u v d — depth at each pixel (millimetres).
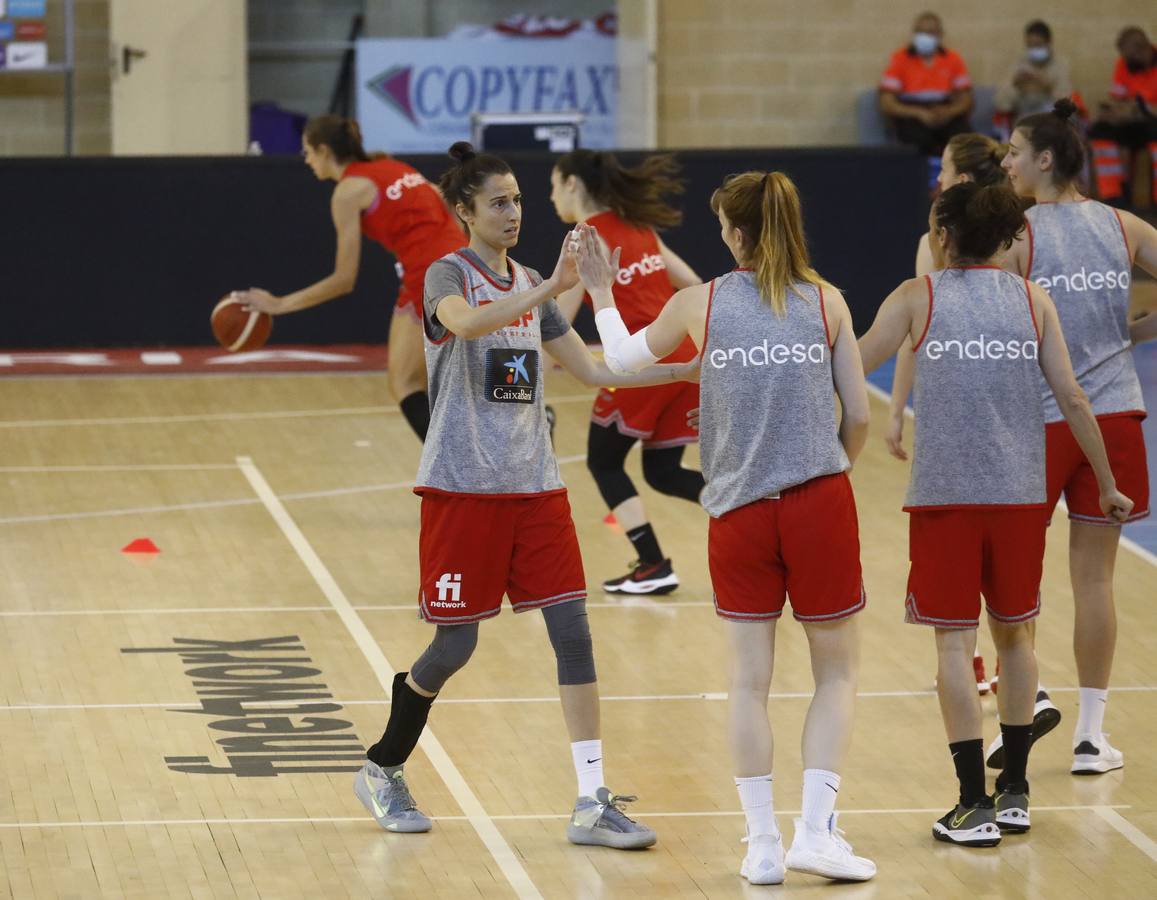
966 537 14594
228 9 49500
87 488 28766
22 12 48594
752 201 13977
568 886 13961
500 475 14578
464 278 14750
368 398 36875
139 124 49375
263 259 42250
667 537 26203
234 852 14578
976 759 14875
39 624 21359
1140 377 39375
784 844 14883
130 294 41938
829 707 13984
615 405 22609
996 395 14594
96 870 14133
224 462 30906
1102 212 16656
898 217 43375
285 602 22531
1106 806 15859
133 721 17906
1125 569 24328
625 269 22297
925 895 13836
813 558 13742
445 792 16094
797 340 13750
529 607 14836
